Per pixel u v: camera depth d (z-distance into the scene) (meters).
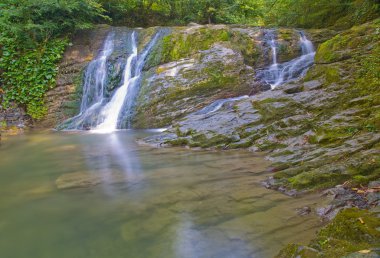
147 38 11.79
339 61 8.34
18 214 4.18
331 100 6.73
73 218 4.00
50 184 5.24
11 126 10.09
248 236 3.30
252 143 6.54
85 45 11.86
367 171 4.16
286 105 6.98
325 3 13.87
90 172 5.69
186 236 3.40
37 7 11.18
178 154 6.50
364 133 5.36
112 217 3.96
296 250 2.60
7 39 10.76
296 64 10.77
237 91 9.84
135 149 7.14
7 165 6.43
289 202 3.98
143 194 4.58
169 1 16.12
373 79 6.81
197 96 9.78
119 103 10.42
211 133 6.99
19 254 3.30
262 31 11.88
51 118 10.55
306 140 5.90
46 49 11.30
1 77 10.84
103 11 13.57
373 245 2.41
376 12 11.93
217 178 5.00
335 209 3.58
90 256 3.20
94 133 9.28
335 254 2.38
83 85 11.02
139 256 3.14
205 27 11.34
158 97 9.90
